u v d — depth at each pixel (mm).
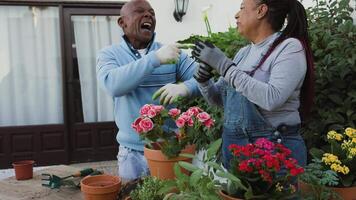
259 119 1096
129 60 1484
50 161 4473
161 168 1129
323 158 1317
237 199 883
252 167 883
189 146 1145
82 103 4598
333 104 1825
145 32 1471
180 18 4445
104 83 1353
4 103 4465
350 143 1394
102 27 4562
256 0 1098
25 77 4473
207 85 1248
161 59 1278
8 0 4176
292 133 1107
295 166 899
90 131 4566
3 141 4348
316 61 1848
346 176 1346
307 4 2418
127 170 1425
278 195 884
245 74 1029
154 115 1160
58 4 4324
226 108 1214
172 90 1298
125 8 1485
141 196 993
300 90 1145
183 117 1142
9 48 4387
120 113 1490
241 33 1181
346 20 1906
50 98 4555
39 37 4426
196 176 870
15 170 1487
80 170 1517
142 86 1461
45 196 1293
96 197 1089
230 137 1173
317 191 1219
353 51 1705
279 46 1065
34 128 4406
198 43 1095
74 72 4527
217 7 4441
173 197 871
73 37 4480
